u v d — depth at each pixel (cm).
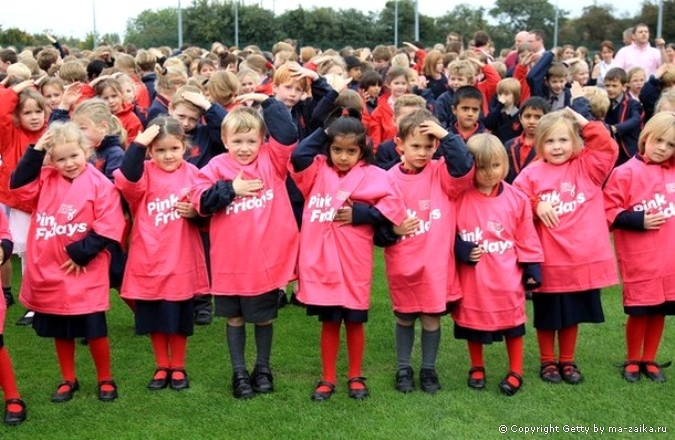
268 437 414
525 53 964
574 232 474
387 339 571
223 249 454
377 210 446
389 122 805
